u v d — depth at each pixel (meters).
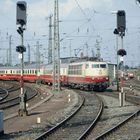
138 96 48.78
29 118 27.53
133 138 18.69
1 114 20.17
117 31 33.00
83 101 39.47
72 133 20.45
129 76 134.88
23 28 27.19
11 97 49.38
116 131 20.84
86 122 24.89
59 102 42.12
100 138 18.14
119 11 32.31
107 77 56.31
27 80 96.62
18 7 26.75
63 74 69.25
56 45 57.44
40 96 51.12
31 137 19.28
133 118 26.11
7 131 21.53
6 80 105.38
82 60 60.81
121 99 35.09
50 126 23.27
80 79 59.44
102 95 49.06
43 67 84.81
